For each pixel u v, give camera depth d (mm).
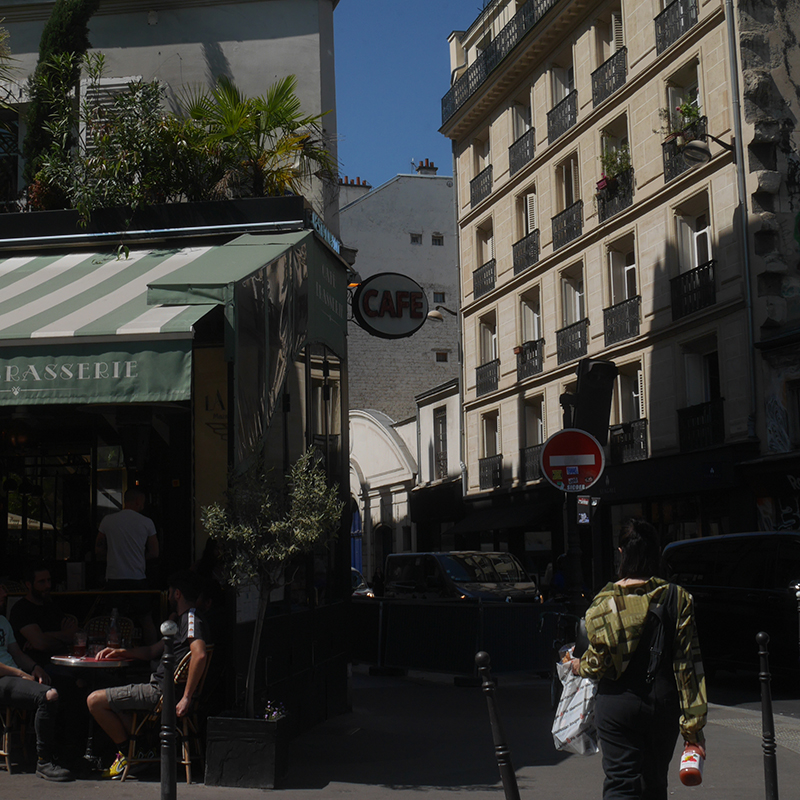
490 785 6906
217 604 7645
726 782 7016
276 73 11867
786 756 8031
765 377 21172
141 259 9547
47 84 11203
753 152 21734
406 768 7496
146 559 9133
